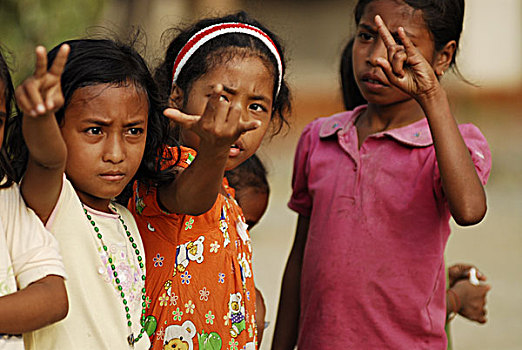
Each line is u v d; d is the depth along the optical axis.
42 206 2.87
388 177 4.16
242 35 3.70
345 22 25.16
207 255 3.53
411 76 3.65
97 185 3.05
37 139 2.56
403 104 4.24
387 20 4.11
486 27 22.41
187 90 3.74
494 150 20.39
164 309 3.45
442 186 3.79
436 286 4.18
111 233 3.20
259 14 9.53
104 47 3.11
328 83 21.72
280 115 4.39
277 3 25.25
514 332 8.61
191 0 15.28
